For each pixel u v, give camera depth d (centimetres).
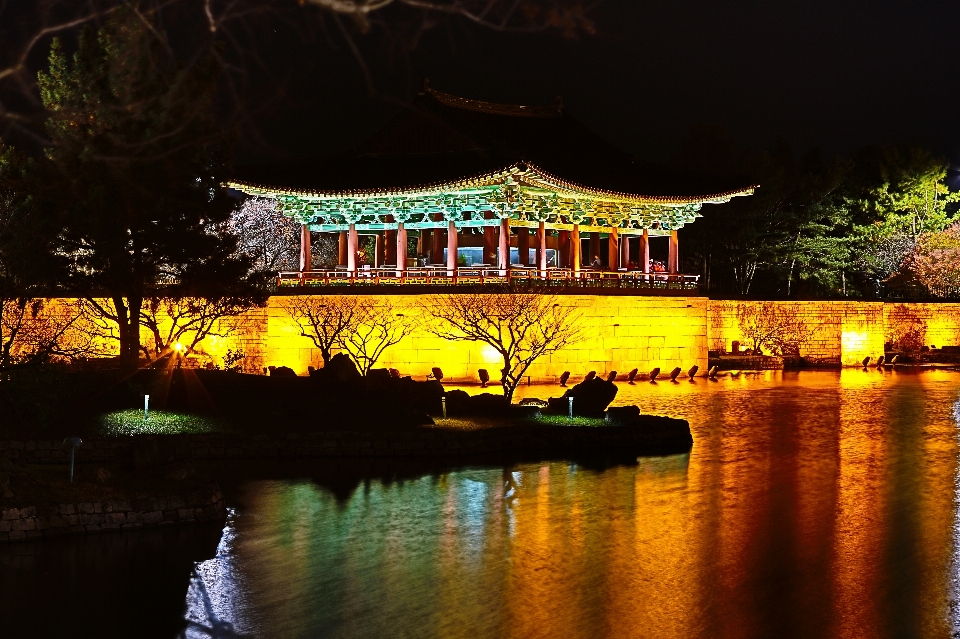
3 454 3697
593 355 7256
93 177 4500
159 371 4641
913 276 11131
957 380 7800
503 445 4200
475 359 6844
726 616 2320
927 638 2200
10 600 2398
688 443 4475
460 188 7012
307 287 7100
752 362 8788
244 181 7250
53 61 4566
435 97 7600
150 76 4566
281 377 4716
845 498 3456
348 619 2302
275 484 3578
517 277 7081
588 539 2927
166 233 4675
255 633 2227
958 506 3359
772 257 11312
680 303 7844
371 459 4019
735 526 3083
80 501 2919
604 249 11088
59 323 6506
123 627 2255
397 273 7406
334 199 7569
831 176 11181
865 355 9706
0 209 4325
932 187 11612
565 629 2239
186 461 3262
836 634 2219
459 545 2866
